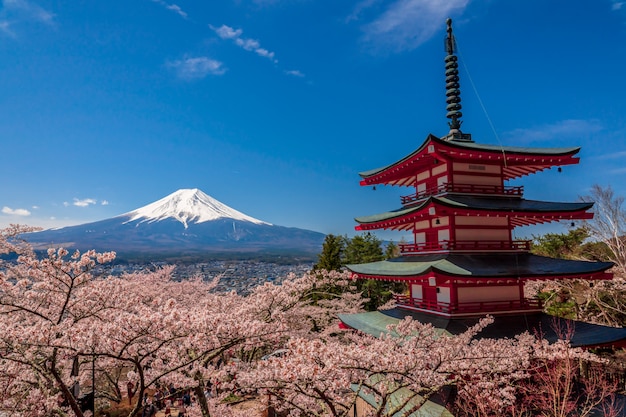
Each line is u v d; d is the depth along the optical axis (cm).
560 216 1775
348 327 2103
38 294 1145
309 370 848
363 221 2227
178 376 1091
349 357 914
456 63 2166
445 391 1379
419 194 2069
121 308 1191
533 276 1596
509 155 1775
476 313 1639
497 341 1295
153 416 1942
